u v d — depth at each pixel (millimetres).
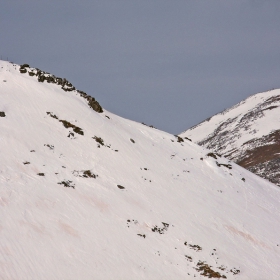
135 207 92750
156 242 84312
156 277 74812
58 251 71625
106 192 93750
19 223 73750
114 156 110438
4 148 93875
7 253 66688
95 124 119000
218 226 99750
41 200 81812
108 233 81000
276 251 99625
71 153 103250
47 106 116062
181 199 105312
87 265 71375
